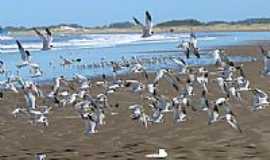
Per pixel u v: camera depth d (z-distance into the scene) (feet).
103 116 73.41
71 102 86.43
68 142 66.28
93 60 184.55
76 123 75.66
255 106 80.53
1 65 138.72
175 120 74.38
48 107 85.30
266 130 68.49
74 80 118.52
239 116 76.59
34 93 88.99
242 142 63.46
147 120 74.74
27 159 59.67
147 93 97.60
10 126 74.95
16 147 64.59
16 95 99.25
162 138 66.69
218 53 101.45
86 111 75.20
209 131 68.95
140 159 58.29
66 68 154.30
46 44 77.71
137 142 65.16
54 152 62.08
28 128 73.61
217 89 97.66
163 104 76.23
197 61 163.32
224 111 74.69
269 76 115.03
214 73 118.11
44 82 118.73
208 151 60.23
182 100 77.20
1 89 105.29
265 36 431.02
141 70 112.57
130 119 76.48
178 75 115.55
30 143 66.18
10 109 86.63
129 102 89.71
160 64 157.07
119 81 108.17
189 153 59.77
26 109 82.94
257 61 157.69
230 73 98.07
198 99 88.53
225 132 68.13
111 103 88.58
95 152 61.62
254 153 58.95
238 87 93.30
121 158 58.95
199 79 93.40
